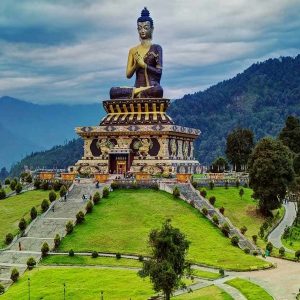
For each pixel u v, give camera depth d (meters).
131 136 167.12
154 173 161.12
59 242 109.44
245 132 192.88
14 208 130.25
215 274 93.12
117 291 84.69
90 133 171.12
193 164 177.75
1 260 105.88
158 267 73.44
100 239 110.88
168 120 170.62
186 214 123.31
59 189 141.50
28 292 86.75
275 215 136.50
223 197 140.25
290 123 188.62
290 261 105.12
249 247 111.50
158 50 179.38
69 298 82.75
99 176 143.62
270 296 79.31
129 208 124.75
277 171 131.12
